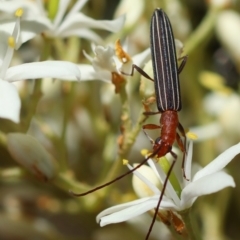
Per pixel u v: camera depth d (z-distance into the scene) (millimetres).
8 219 98
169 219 79
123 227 99
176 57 82
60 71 77
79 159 102
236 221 106
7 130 92
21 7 83
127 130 86
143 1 98
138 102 102
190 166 79
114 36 97
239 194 102
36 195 100
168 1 101
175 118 81
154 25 82
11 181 100
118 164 87
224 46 106
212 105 104
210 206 98
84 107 99
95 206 91
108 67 83
